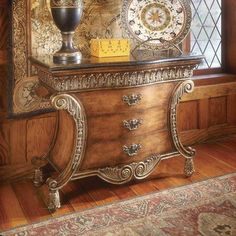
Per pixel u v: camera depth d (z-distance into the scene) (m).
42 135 3.29
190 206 2.71
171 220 2.53
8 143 3.18
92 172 2.80
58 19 2.65
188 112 3.96
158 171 3.37
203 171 3.34
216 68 4.17
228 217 2.55
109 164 2.85
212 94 4.04
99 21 3.31
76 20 2.68
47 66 2.50
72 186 3.12
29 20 3.04
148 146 2.99
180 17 3.29
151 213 2.63
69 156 2.76
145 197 2.87
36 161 3.13
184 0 3.26
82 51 3.29
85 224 2.52
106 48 2.90
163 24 3.28
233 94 4.17
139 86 2.82
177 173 3.32
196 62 2.98
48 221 2.57
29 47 3.07
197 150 3.88
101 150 2.80
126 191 3.00
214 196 2.85
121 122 2.83
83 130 2.69
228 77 4.10
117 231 2.42
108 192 2.99
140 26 3.22
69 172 2.73
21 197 2.95
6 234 2.42
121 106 2.80
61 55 2.68
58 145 2.97
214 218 2.54
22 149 3.24
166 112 3.04
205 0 3.99
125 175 2.91
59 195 2.92
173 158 3.68
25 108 3.16
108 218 2.59
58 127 2.99
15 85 3.08
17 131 3.19
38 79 3.01
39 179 3.13
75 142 2.69
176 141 3.12
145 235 2.37
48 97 2.83
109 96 2.75
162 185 3.08
